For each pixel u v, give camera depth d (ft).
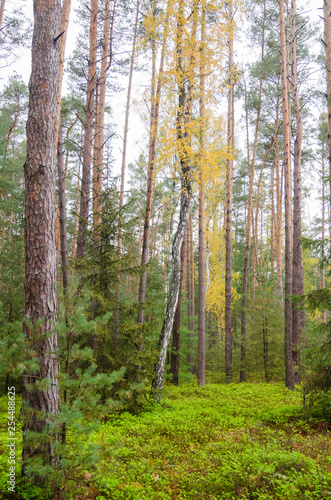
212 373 75.36
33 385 15.15
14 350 15.26
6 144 62.44
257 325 64.34
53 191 18.01
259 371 63.82
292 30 54.49
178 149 40.52
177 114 42.57
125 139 56.13
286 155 49.73
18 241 48.70
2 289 47.75
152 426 29.09
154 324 35.63
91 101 43.01
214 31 42.34
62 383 15.88
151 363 34.96
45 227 17.24
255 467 19.43
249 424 29.99
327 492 16.30
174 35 40.93
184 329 63.10
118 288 36.14
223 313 101.96
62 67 34.04
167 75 41.98
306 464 19.76
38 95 17.99
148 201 44.60
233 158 41.88
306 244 32.58
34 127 17.76
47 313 16.76
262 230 131.75
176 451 23.76
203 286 52.90
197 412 34.45
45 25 18.43
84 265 33.22
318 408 31.19
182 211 43.68
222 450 23.34
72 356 16.46
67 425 14.43
